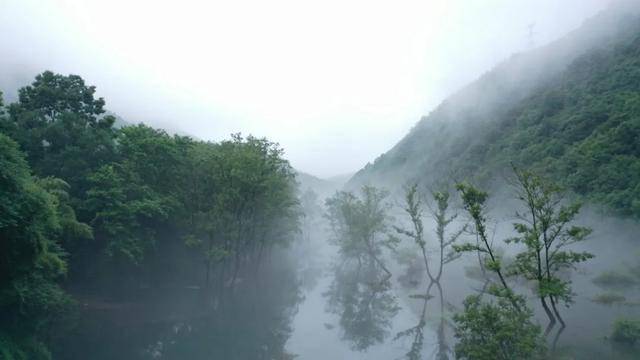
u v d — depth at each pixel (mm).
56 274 39188
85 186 51469
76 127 54000
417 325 44375
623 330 34719
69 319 41812
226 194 52719
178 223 55625
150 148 54156
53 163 51219
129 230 48344
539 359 30453
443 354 36156
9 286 29969
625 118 88812
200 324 45062
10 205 27250
